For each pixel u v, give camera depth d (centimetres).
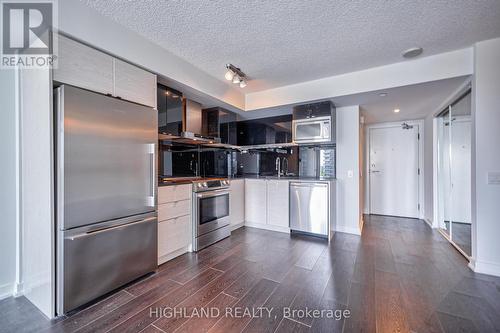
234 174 461
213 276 221
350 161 363
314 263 249
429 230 379
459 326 151
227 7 176
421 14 183
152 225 223
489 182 222
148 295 189
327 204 326
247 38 219
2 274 186
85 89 175
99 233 179
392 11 180
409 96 308
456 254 274
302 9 178
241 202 391
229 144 396
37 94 167
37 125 168
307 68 284
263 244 310
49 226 160
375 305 174
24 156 183
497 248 221
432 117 396
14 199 191
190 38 219
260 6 175
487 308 170
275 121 434
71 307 164
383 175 500
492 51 219
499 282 207
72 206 164
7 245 188
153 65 226
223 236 332
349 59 260
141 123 213
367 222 433
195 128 333
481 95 223
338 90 305
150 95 227
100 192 181
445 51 241
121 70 201
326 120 333
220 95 326
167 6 175
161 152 318
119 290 196
